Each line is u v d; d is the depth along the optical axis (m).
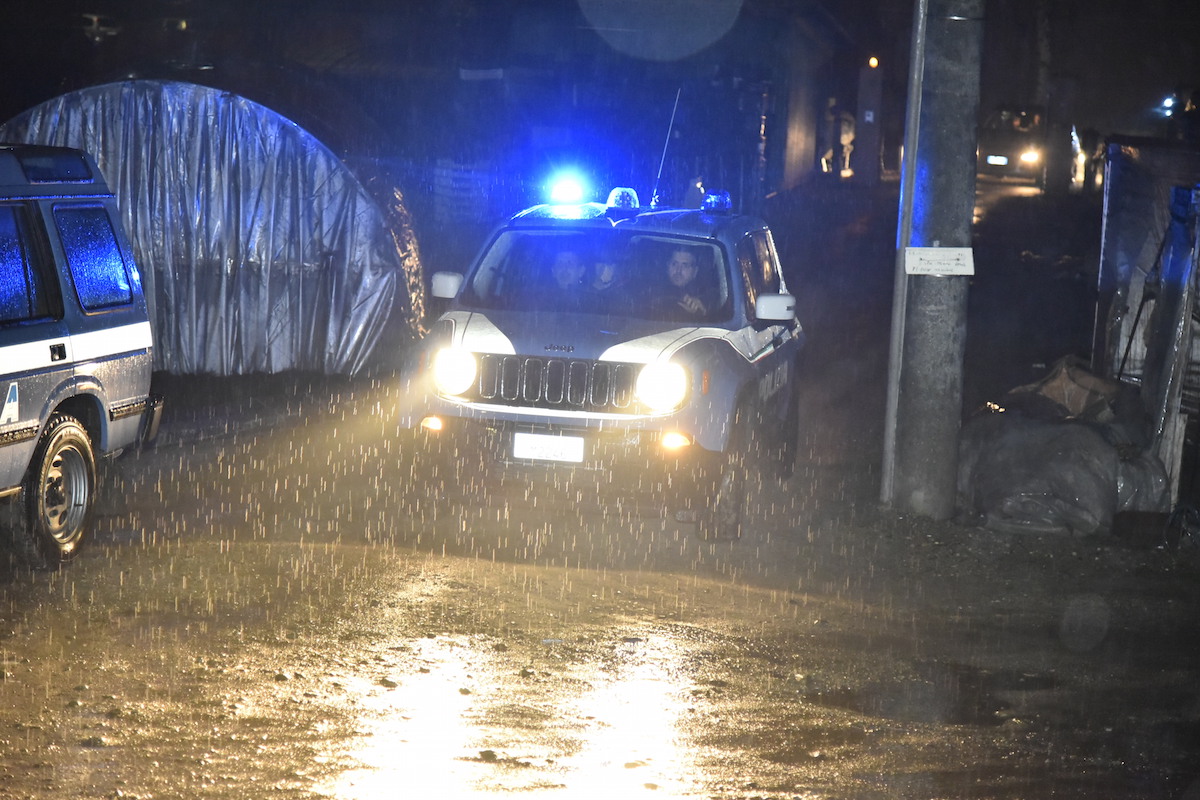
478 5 43.34
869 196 86.19
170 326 29.11
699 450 17.03
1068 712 12.41
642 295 18.86
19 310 14.97
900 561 17.61
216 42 39.53
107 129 28.66
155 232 28.84
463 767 10.43
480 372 17.47
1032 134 104.50
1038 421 20.52
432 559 16.42
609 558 17.05
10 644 12.79
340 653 12.93
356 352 29.62
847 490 21.34
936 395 19.70
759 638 14.18
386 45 42.19
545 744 11.02
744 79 58.09
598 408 17.17
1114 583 17.05
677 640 13.93
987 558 17.89
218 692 11.78
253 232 29.03
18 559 15.02
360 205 29.16
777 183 68.69
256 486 19.95
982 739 11.62
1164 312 21.56
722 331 18.28
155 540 16.78
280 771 10.18
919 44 19.28
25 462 14.70
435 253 35.59
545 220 19.52
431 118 41.22
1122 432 20.84
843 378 32.12
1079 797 10.44
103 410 16.25
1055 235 65.06
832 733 11.61
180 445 22.62
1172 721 12.27
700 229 19.44
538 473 17.11
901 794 10.34
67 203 16.05
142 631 13.33
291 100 31.64
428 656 12.99
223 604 14.27
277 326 29.42
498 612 14.48
